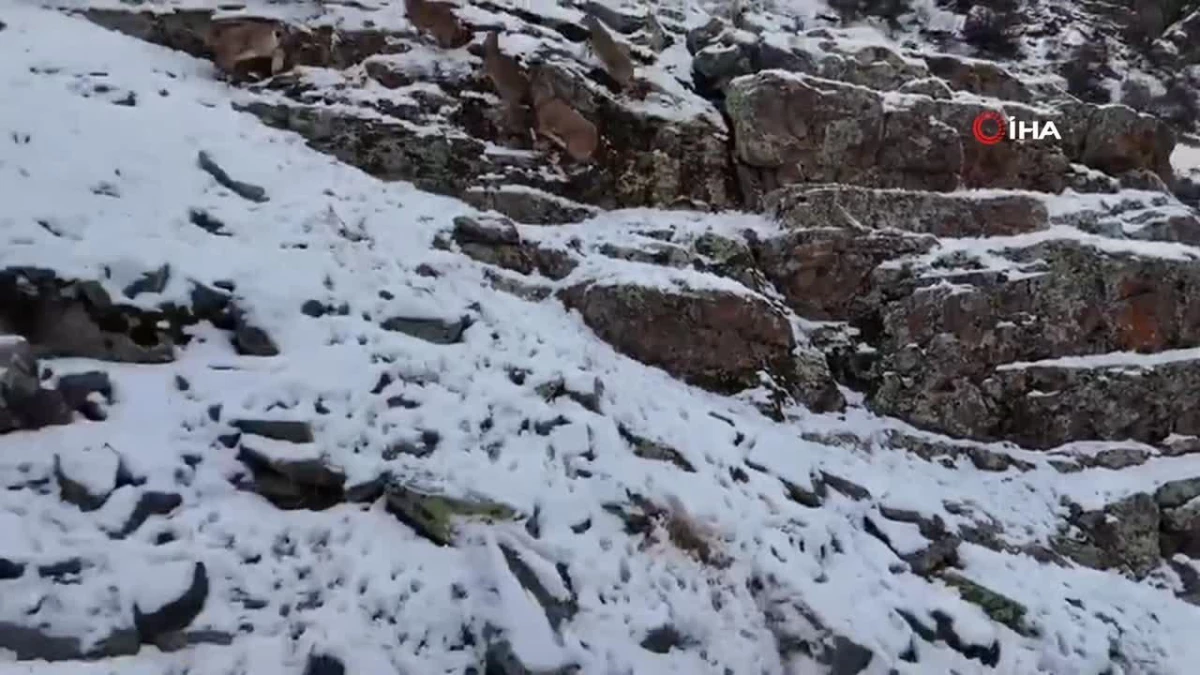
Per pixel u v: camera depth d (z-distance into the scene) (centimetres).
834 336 878
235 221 687
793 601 542
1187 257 948
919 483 764
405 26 1006
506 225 805
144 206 670
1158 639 670
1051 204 1011
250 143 814
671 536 562
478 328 673
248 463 514
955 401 848
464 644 466
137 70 877
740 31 1127
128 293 576
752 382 784
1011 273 897
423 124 916
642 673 481
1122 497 797
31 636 404
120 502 467
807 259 896
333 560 484
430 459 547
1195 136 1588
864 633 539
